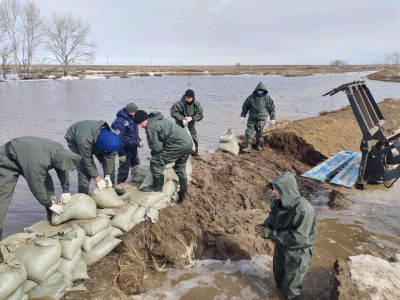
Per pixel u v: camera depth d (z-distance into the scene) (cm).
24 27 5122
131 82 4438
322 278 400
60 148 382
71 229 389
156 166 490
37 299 339
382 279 347
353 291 330
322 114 1585
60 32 5406
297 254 335
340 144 973
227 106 2056
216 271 424
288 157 897
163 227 479
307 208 319
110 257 425
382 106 1526
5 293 301
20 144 364
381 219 551
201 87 3594
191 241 469
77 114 1648
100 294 365
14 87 3550
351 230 515
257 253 449
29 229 402
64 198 405
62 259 374
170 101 2241
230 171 721
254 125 884
